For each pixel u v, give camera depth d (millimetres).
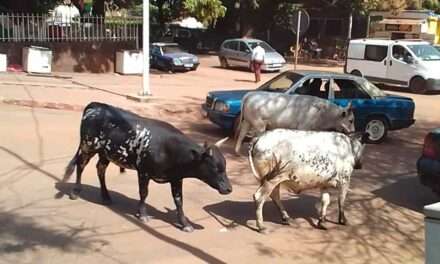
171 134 6891
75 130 12539
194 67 30156
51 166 9594
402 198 9219
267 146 6977
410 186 10016
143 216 7242
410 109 14078
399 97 14203
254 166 7105
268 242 6898
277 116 10938
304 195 9031
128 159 7133
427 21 43812
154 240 6684
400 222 7996
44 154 10359
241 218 7707
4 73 21484
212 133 13711
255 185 9391
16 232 6645
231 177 9828
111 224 7094
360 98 13547
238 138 11406
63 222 7062
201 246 6602
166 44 30938
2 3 26641
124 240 6613
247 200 8555
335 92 13250
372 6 39969
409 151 13297
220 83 24375
